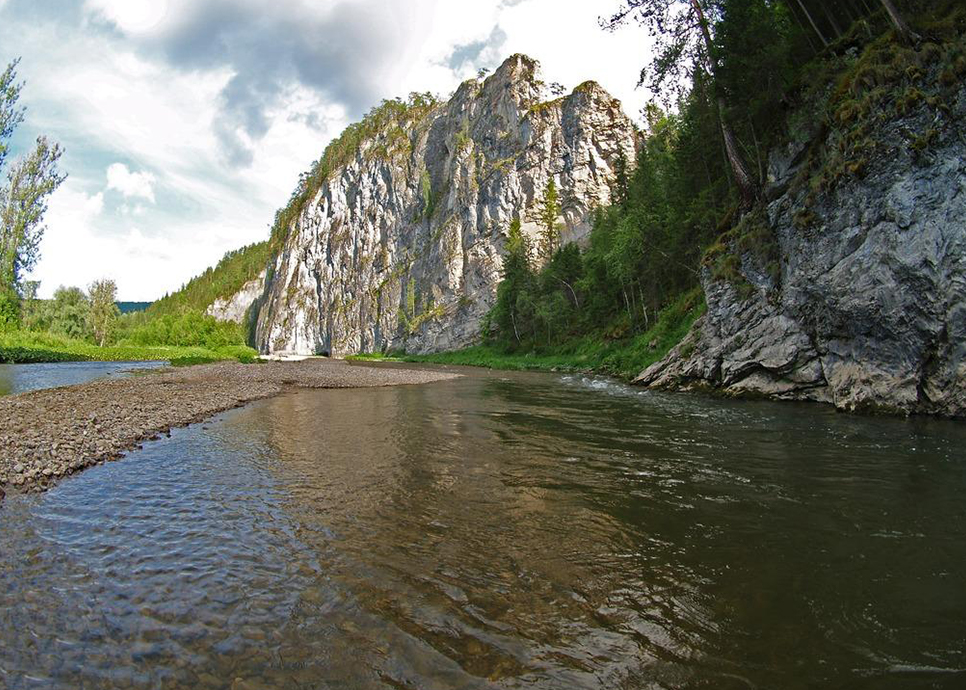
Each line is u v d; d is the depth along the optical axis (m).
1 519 7.65
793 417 16.03
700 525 7.29
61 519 7.71
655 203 47.09
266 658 4.34
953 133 14.67
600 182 87.62
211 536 7.09
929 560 6.00
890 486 8.73
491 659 4.34
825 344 18.58
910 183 15.50
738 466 10.34
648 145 61.44
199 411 19.19
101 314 94.62
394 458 11.75
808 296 18.98
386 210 132.25
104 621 4.90
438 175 119.56
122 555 6.45
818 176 18.91
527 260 79.88
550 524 7.46
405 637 4.65
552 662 4.29
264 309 169.50
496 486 9.41
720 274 23.53
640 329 43.06
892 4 17.39
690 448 12.08
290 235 167.38
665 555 6.34
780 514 7.61
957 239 14.18
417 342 104.00
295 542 6.88
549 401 22.09
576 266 70.31
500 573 5.94
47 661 4.26
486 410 19.78
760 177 24.48
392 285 121.19
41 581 5.71
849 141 17.72
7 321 65.19
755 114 24.78
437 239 108.31
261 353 142.38
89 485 9.57
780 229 20.88
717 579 5.69
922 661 4.20
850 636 4.57
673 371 25.36
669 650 4.43
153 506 8.37
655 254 42.47
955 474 9.30
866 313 16.45
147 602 5.27
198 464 11.29
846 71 19.25
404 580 5.77
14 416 15.86
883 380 16.17
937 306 14.58
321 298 147.12
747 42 23.92
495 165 98.69
